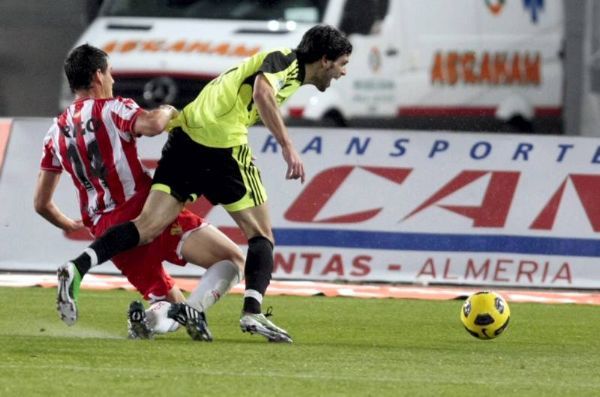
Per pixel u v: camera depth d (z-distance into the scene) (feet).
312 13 158.61
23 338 74.18
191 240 75.82
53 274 119.34
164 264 121.08
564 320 97.81
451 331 88.12
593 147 120.16
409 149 119.85
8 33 186.09
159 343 72.79
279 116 74.13
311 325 89.76
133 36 159.43
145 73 157.17
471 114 170.09
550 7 175.83
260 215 76.07
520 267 120.06
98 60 74.69
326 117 156.66
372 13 161.48
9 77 186.39
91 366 62.95
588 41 173.99
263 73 74.23
